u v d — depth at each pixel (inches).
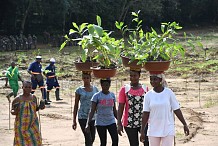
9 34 1999.3
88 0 2073.1
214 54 1438.2
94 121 367.2
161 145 294.0
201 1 2566.4
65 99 813.2
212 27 2566.4
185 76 1123.3
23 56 1444.4
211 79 1071.6
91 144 370.3
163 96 292.4
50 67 764.0
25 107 346.0
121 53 340.8
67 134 502.3
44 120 593.0
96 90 376.5
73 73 1185.4
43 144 450.6
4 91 903.1
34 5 1918.1
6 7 1962.4
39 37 2038.6
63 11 1939.0
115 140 345.4
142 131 297.3
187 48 1492.4
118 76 1138.7
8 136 493.7
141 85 334.0
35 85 721.6
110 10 2129.7
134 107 329.1
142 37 338.6
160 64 310.0
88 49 338.6
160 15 2311.8
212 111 645.3
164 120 291.0
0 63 1334.9
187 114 624.1
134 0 2133.4
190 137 475.5
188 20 2613.2
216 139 468.4
